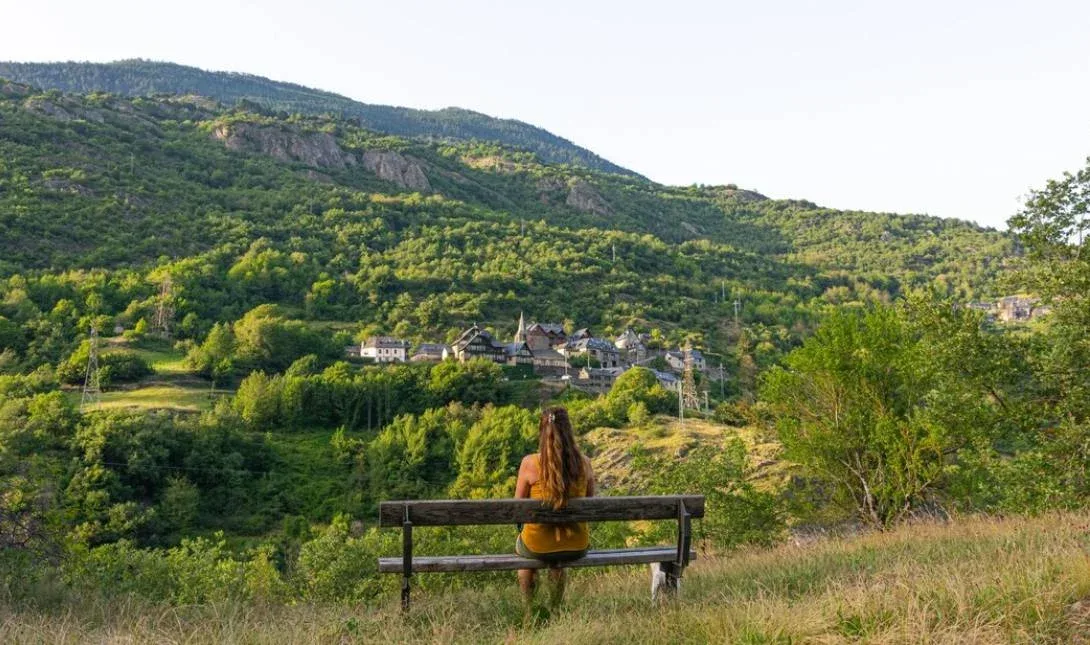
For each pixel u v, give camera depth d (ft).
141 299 467.52
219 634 19.33
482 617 22.08
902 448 70.28
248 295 535.19
